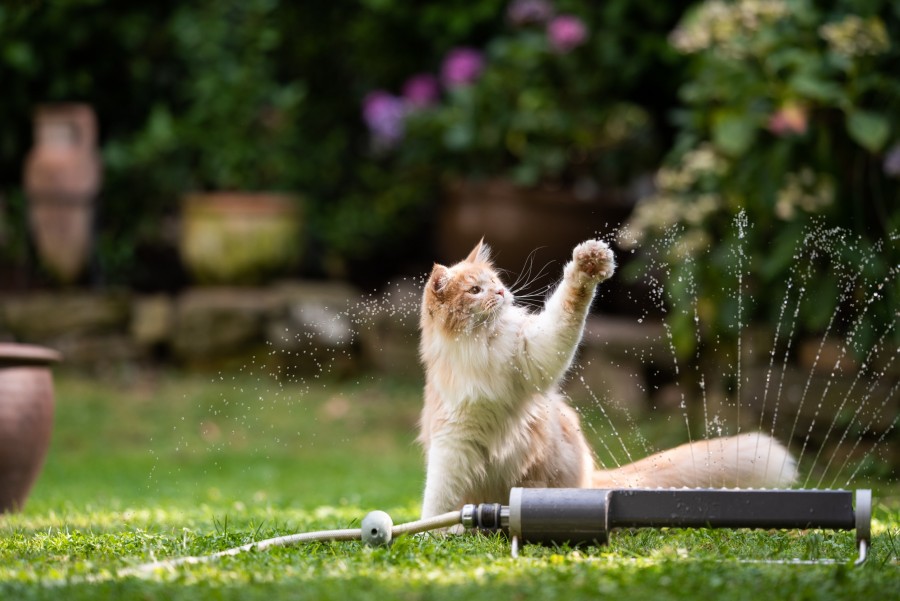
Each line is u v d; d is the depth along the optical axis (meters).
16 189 17.72
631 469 7.29
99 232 17.62
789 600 4.41
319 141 18.27
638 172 16.67
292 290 16.30
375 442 13.91
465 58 16.66
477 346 6.53
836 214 11.80
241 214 16.30
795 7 11.67
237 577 4.85
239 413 14.63
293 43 18.23
